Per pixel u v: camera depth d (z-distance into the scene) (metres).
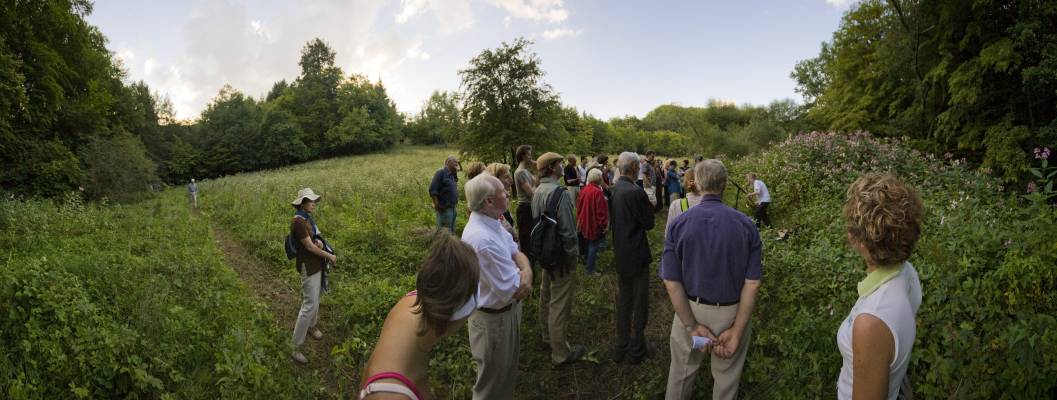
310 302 4.48
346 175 24.53
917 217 1.49
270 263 7.86
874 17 22.20
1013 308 3.06
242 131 60.31
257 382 3.69
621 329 4.05
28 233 8.96
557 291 4.04
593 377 3.99
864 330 1.45
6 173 19.42
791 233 7.04
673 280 2.86
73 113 23.64
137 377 3.53
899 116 20.80
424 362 1.35
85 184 21.42
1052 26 15.27
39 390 3.33
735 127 45.31
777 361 3.62
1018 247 3.21
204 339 4.46
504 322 3.04
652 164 11.15
